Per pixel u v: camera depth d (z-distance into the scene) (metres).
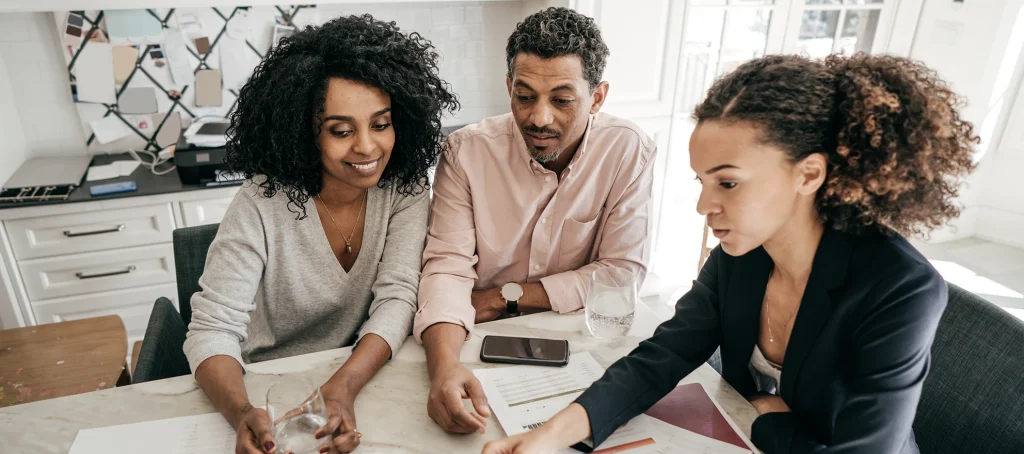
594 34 1.23
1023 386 1.01
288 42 1.22
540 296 1.38
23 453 0.94
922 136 0.77
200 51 2.47
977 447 1.07
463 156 1.43
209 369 1.08
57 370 1.61
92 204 2.15
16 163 2.33
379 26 1.28
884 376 0.84
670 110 2.75
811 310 0.93
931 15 3.22
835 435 0.86
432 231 1.45
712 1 2.80
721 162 0.80
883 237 0.88
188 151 2.26
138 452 0.95
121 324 1.83
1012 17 3.04
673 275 3.12
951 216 0.86
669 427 1.00
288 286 1.32
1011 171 3.36
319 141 1.21
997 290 2.97
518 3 2.75
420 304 1.29
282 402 0.92
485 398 1.03
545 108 1.23
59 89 2.40
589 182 1.43
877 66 0.81
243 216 1.23
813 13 3.05
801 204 0.88
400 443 0.97
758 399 1.06
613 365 1.07
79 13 2.30
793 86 0.78
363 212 1.36
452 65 2.76
